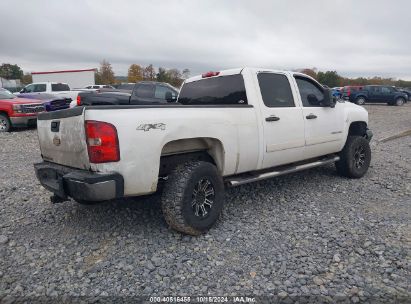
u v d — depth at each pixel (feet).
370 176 20.40
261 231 12.91
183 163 12.47
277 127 15.16
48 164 13.11
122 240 12.23
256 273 10.12
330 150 18.39
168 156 12.96
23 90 64.85
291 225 13.41
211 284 9.62
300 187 18.26
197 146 13.33
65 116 11.45
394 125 46.88
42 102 41.98
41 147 13.70
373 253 11.05
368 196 16.81
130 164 10.71
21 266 10.65
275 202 16.02
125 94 38.70
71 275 10.14
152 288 9.48
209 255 11.16
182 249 11.55
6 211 15.03
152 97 38.29
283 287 9.43
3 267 10.59
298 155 16.58
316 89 18.43
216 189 12.85
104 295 9.20
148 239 12.30
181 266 10.53
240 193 17.25
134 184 10.94
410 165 22.77
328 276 9.89
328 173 21.02
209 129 12.57
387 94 94.53
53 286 9.61
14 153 27.96
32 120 40.88
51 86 63.21
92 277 10.00
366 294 9.04
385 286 9.36
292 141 15.93
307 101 17.44
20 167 23.07
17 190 17.89
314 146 17.25
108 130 10.35
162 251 11.44
